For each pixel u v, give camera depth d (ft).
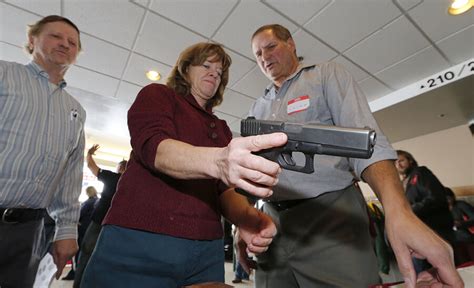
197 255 2.36
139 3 7.11
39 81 3.75
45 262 3.41
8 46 8.65
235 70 9.91
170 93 2.69
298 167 1.87
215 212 2.65
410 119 13.00
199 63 2.98
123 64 9.57
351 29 7.97
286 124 1.97
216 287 1.76
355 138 1.65
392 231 1.84
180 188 2.40
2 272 3.11
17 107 3.39
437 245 1.63
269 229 2.59
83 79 10.46
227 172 1.51
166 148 1.81
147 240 2.18
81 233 11.25
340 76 3.16
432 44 8.67
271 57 4.28
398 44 8.62
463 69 9.40
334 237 2.91
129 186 2.35
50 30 4.09
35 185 3.40
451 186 13.91
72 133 3.97
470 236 8.55
